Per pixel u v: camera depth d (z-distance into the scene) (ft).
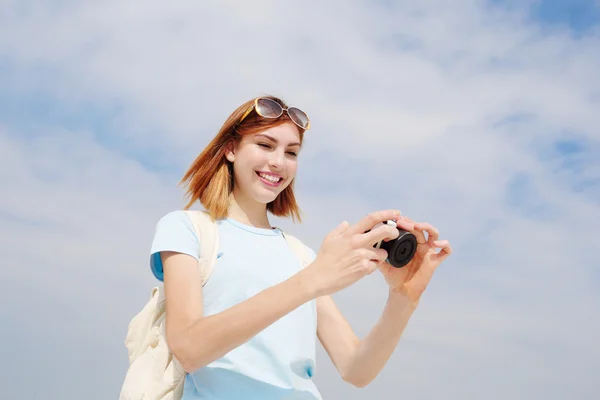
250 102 10.09
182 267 8.48
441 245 8.52
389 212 7.34
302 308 9.27
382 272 8.83
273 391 8.46
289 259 9.62
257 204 10.18
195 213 9.39
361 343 9.57
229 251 9.09
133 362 8.87
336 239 7.16
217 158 9.96
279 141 9.87
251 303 7.28
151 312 8.94
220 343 7.36
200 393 8.41
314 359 9.20
